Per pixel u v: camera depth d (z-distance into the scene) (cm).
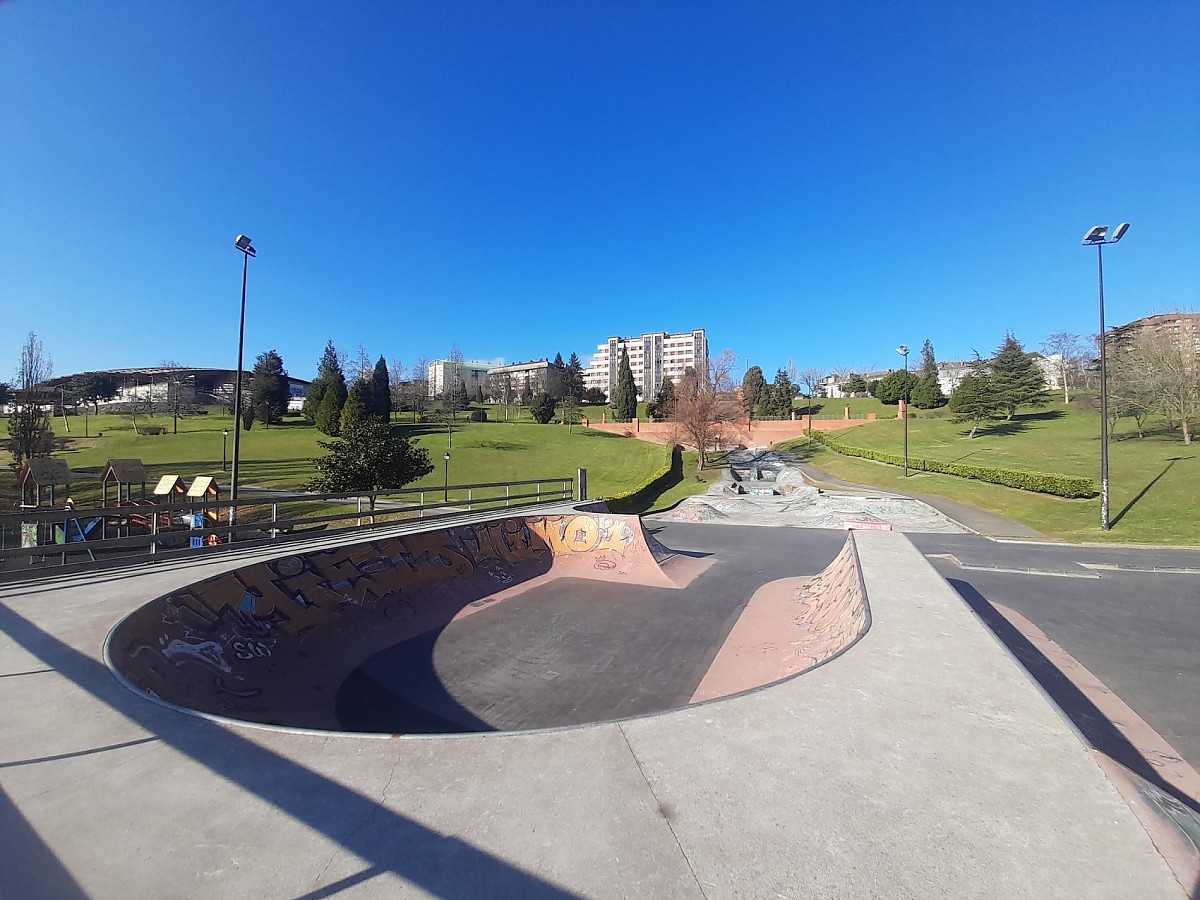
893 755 282
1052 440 3359
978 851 213
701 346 11569
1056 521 1764
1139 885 196
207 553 812
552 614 912
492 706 590
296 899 189
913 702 343
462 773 266
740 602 989
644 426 5362
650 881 197
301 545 913
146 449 3853
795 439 5203
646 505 2558
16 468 2684
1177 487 1838
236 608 654
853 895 190
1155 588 995
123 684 372
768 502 2533
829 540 1634
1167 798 266
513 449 4147
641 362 11962
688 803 242
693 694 622
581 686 643
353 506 2364
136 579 639
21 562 1446
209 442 4122
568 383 7794
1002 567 1177
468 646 761
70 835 225
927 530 1778
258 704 549
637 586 1091
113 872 204
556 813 235
